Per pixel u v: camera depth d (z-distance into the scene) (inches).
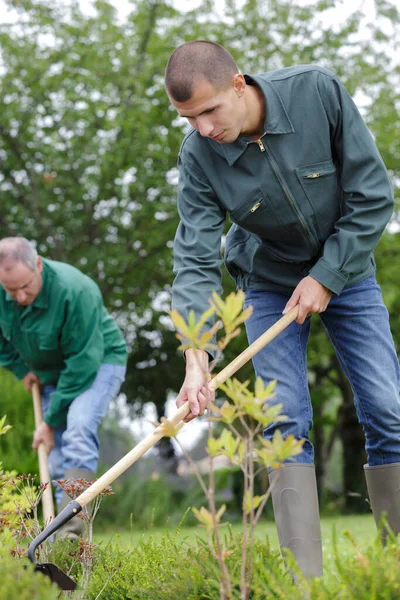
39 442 194.7
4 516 124.9
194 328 76.0
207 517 76.7
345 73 569.3
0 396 343.3
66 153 564.4
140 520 500.1
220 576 85.2
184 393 107.6
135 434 668.1
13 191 581.6
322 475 649.6
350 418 623.8
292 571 97.3
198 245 119.2
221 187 119.6
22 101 562.6
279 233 121.3
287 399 119.1
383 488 119.6
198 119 107.8
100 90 557.9
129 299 597.6
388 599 74.1
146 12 560.4
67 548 118.9
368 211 115.7
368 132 117.5
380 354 121.0
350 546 169.0
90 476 183.3
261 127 114.8
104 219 573.0
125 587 100.7
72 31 553.6
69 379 189.5
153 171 562.9
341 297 121.7
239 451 75.5
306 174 115.8
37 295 186.7
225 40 561.3
